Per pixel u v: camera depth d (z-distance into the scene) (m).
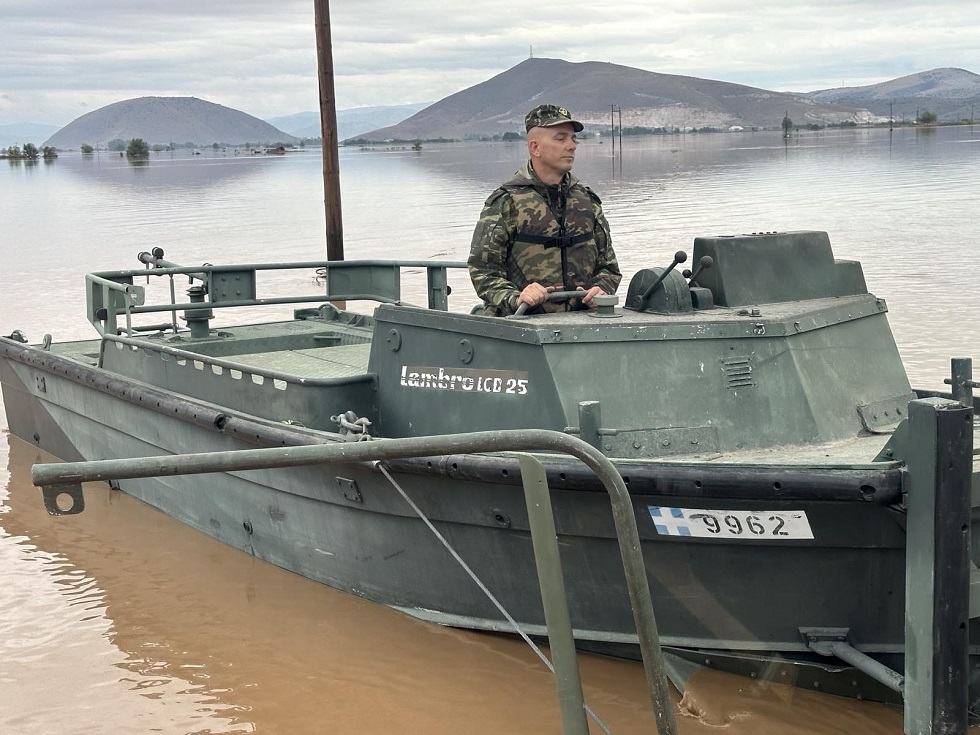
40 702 5.57
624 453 5.48
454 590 6.11
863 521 4.87
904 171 50.59
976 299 14.71
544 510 3.53
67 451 9.70
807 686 5.30
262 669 5.87
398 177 74.25
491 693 5.55
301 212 39.22
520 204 6.43
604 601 5.54
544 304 6.40
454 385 6.15
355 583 6.69
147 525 8.20
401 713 5.38
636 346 5.70
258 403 7.11
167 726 5.31
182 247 26.64
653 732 5.13
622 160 83.88
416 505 6.03
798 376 5.71
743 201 34.75
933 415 4.36
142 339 9.06
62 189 66.06
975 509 4.69
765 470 4.86
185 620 6.50
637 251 21.11
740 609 5.25
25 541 7.89
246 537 7.50
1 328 15.70
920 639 4.51
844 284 6.54
